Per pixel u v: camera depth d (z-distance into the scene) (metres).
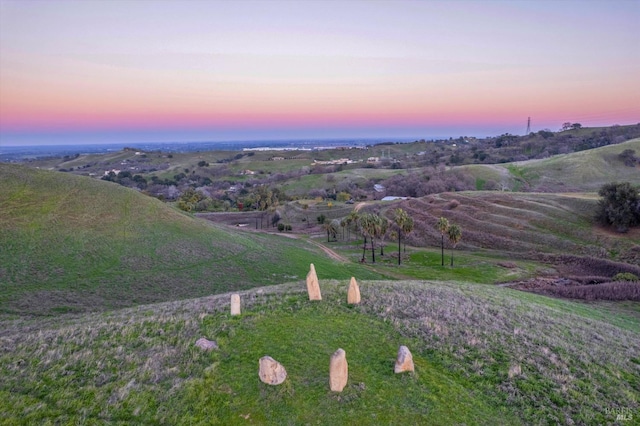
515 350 17.77
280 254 56.69
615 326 27.45
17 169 57.50
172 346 17.03
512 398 14.05
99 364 15.07
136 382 14.02
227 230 68.75
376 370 15.52
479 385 14.82
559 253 61.25
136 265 41.81
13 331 21.03
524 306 27.73
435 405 13.44
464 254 67.88
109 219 51.69
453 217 84.00
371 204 113.69
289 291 25.92
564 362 17.06
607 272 52.53
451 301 25.94
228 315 20.72
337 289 26.47
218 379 14.38
